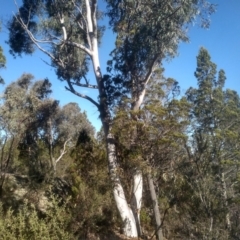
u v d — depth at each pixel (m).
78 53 17.67
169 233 10.86
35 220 6.34
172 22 13.89
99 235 12.37
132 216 13.98
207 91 24.73
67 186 15.80
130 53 14.88
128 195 14.32
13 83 22.55
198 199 8.35
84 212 11.38
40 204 12.72
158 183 12.87
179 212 9.67
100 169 14.96
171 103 12.24
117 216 14.26
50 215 6.78
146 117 12.20
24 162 22.25
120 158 13.85
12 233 6.06
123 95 14.61
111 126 13.37
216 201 8.28
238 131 23.28
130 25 14.98
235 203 8.56
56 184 16.02
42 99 25.69
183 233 8.77
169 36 13.96
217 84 27.34
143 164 12.02
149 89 14.50
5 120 17.44
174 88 14.75
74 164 15.62
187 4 13.65
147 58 14.67
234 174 14.59
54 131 29.73
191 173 8.76
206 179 8.41
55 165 23.81
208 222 7.96
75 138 30.84
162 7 13.95
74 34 17.84
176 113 12.06
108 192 14.20
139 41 14.34
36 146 23.56
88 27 16.69
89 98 15.62
